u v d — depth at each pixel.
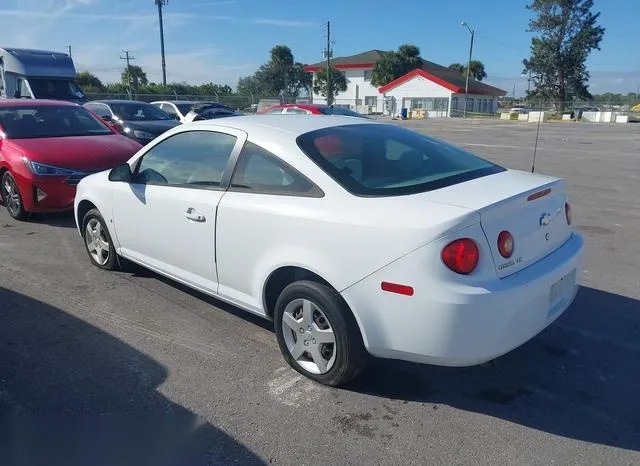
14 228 7.04
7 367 3.60
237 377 3.49
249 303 3.74
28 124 7.95
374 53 78.81
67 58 18.11
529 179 3.50
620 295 4.80
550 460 2.73
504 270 2.91
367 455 2.77
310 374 3.42
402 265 2.84
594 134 27.84
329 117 4.22
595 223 7.43
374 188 3.19
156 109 13.81
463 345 2.81
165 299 4.71
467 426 3.01
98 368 3.59
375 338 3.02
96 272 5.37
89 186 5.21
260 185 3.57
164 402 3.22
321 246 3.14
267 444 2.86
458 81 67.81
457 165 3.71
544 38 58.91
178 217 4.10
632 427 3.00
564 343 3.94
